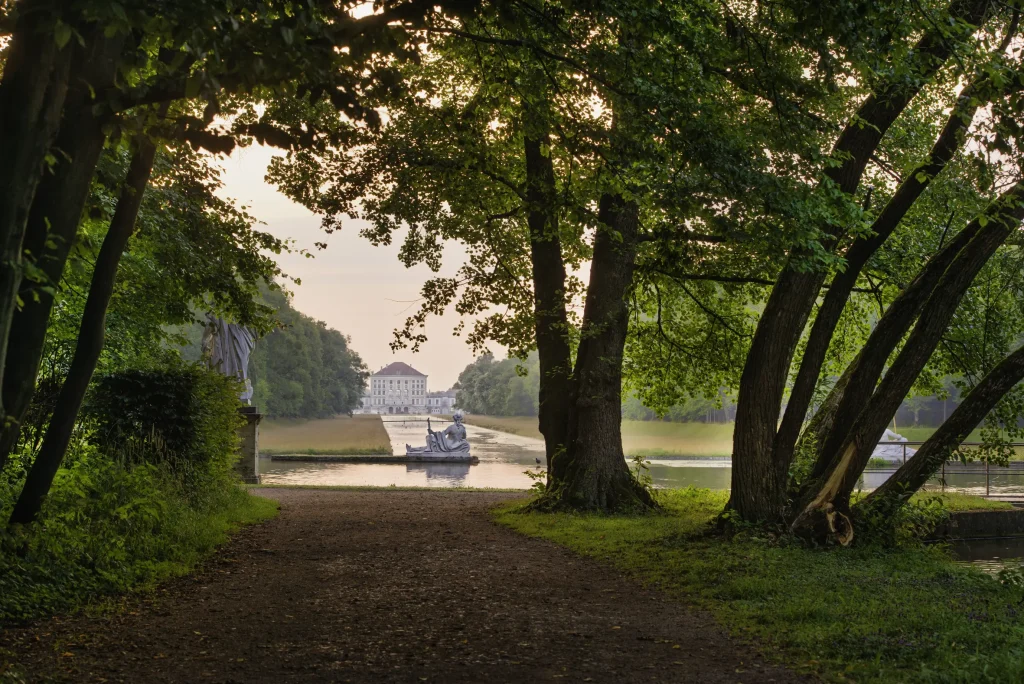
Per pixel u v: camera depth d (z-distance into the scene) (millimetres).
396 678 5328
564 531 12633
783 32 8938
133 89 5383
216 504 13922
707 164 9633
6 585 6965
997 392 11258
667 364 19484
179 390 13883
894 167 13938
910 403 75812
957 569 9445
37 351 5977
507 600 7844
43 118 4840
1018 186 9930
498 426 98500
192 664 5613
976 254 10992
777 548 10344
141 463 12422
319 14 5797
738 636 6461
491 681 5277
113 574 8016
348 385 128250
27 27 4820
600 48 9672
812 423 13070
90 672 5367
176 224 12867
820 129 10414
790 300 11656
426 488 21406
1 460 5926
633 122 10266
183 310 15484
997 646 5773
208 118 5438
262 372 80438
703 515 14969
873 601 7254
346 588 8344
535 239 15469
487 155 15039
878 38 8156
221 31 5086
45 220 5598
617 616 7191
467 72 15344
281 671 5469
